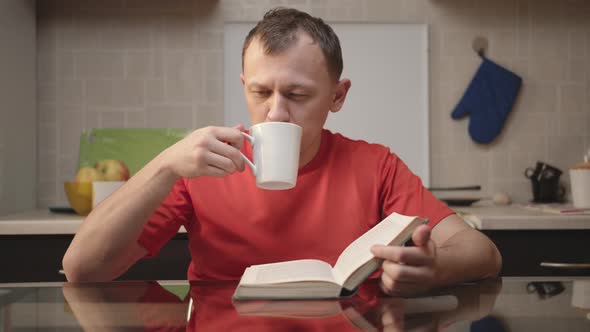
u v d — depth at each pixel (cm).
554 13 216
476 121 214
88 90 209
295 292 65
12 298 67
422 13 214
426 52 214
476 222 151
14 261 149
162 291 71
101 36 209
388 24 214
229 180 108
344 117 214
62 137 209
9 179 179
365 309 59
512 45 216
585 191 170
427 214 105
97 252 88
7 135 177
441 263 71
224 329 50
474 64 215
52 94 208
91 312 58
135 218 87
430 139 216
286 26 91
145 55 211
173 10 211
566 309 58
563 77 216
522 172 217
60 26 208
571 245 152
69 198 160
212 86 212
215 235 105
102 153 204
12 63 182
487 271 81
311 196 107
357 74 214
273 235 104
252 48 91
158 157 87
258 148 77
